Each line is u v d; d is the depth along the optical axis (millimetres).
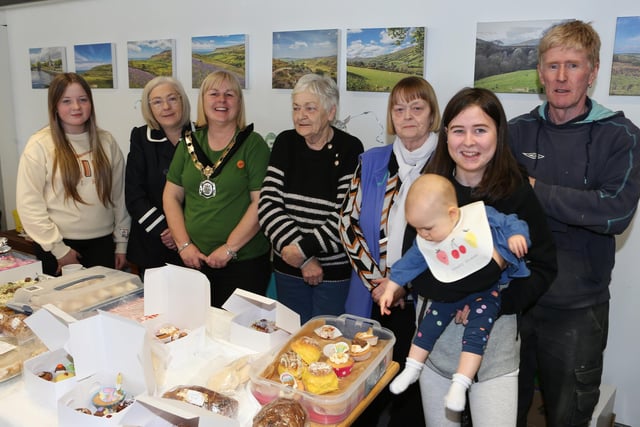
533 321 1851
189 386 1358
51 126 2582
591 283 1768
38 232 2566
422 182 1411
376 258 2033
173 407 1146
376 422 2461
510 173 1438
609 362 2467
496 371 1472
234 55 3230
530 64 2355
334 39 2836
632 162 1641
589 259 1763
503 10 2404
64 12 3986
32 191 2568
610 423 2357
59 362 1465
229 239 2430
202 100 2449
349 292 2182
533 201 1449
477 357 1396
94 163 2688
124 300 1824
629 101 2215
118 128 3928
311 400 1303
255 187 2443
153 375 1356
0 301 1813
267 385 1359
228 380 1415
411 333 2096
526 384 1942
